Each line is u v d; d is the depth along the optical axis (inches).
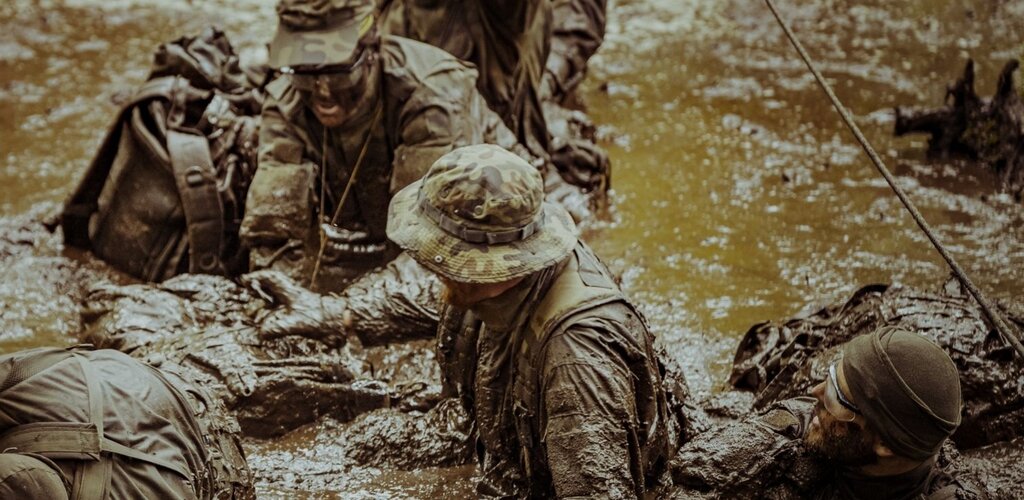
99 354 133.0
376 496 161.5
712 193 270.7
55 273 236.1
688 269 237.0
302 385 175.6
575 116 294.2
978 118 284.4
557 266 137.2
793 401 147.9
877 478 134.1
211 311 198.4
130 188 233.1
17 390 121.9
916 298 178.7
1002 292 222.4
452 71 213.9
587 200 262.7
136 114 230.7
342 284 218.2
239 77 252.8
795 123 309.1
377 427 171.6
